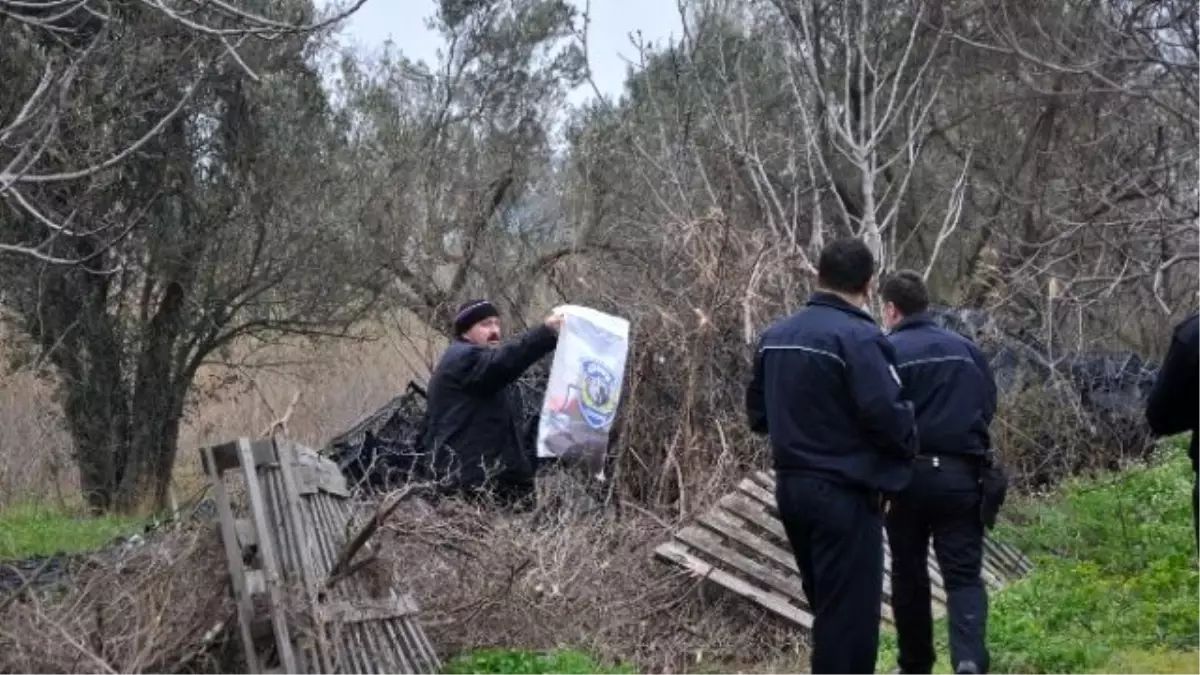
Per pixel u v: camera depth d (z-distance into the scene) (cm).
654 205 1695
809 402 574
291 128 1694
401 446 1090
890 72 1827
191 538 648
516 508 877
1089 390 1491
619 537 898
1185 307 1819
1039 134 1886
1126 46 1496
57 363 1709
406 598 700
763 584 859
